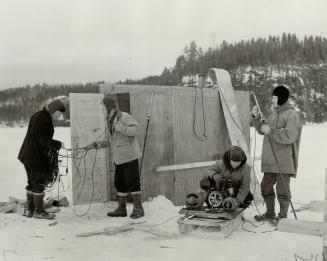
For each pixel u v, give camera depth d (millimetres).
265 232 5504
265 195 6121
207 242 5078
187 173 7656
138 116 7176
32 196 6223
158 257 4523
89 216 6402
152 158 7277
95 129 7043
